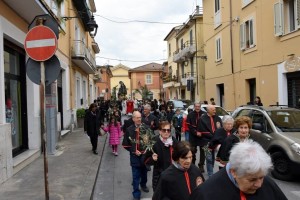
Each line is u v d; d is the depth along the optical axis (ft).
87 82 106.83
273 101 56.44
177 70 142.92
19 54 36.73
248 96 67.21
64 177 27.63
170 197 12.26
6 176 26.43
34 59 19.90
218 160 19.03
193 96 119.75
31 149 37.06
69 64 66.74
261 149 7.46
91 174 28.73
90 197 22.35
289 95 53.31
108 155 41.65
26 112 37.19
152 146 18.16
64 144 47.11
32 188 24.26
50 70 20.16
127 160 38.24
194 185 12.30
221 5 79.36
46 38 19.86
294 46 50.26
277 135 28.22
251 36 64.18
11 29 30.68
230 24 73.26
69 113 64.28
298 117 30.66
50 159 35.63
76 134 60.08
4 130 26.17
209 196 7.59
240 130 18.24
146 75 244.63
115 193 24.91
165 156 17.24
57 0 51.49
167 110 52.65
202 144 29.17
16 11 32.45
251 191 7.49
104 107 85.81
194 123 30.04
